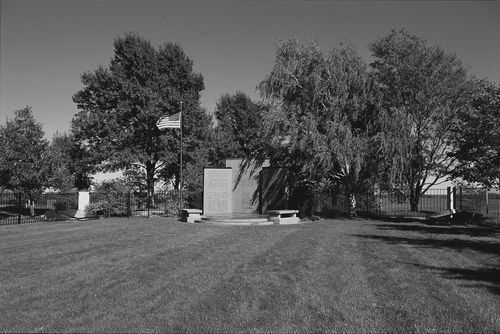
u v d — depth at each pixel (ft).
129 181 99.76
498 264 29.43
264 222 67.26
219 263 30.91
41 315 19.34
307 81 78.95
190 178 105.40
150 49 135.95
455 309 19.20
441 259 31.45
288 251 35.94
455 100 89.61
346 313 18.97
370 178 82.79
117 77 130.41
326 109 78.38
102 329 17.49
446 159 90.43
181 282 25.13
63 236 49.73
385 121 75.56
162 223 68.54
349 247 37.99
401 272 26.86
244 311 19.53
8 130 87.20
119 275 27.22
